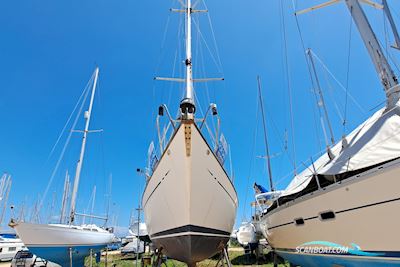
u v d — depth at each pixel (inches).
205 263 505.7
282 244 274.8
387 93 193.9
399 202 135.9
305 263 238.5
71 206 508.7
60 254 405.7
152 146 277.3
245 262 550.9
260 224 382.0
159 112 254.1
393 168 138.4
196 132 209.0
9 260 754.2
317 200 196.4
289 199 265.1
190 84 292.5
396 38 215.8
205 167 221.3
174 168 217.5
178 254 252.2
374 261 152.6
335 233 179.8
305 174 273.6
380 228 146.3
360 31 225.1
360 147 181.2
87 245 448.5
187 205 216.1
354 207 162.4
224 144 271.6
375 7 235.0
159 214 245.4
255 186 485.1
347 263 174.1
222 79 335.6
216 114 269.9
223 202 248.1
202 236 230.5
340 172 174.1
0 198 861.8
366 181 153.8
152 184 252.8
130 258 711.1
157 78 322.3
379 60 206.1
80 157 547.8
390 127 173.9
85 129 572.4
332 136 305.1
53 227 395.5
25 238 374.6
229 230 271.1
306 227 213.5
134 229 697.0
